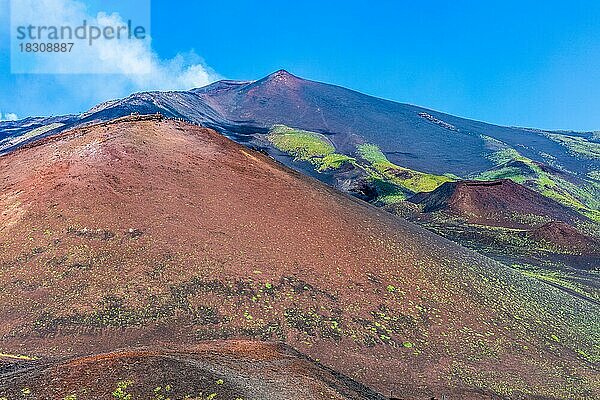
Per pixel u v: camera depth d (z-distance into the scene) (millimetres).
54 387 14352
